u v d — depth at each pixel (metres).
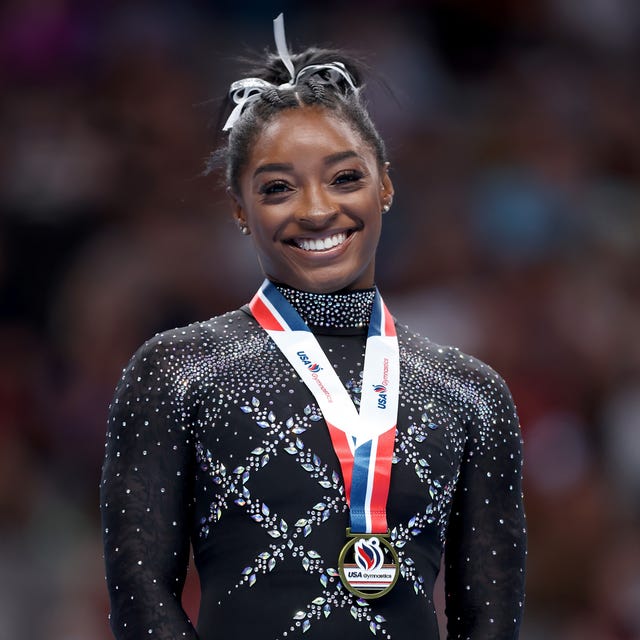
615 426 30.16
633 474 29.47
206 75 35.09
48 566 26.00
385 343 10.70
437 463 10.24
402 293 32.09
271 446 9.95
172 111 34.19
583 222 34.16
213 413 10.13
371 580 9.70
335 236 10.36
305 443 9.99
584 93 37.47
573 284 32.34
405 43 36.38
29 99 34.03
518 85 37.06
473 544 10.59
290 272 10.48
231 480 9.91
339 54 11.58
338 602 9.67
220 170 12.15
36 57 34.44
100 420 28.25
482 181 34.28
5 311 31.44
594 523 28.02
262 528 9.80
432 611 10.09
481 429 10.75
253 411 10.09
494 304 31.64
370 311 10.93
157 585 9.79
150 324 30.09
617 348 31.61
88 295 30.31
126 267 30.88
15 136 33.44
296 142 10.26
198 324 10.71
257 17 36.28
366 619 9.67
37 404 28.83
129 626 9.70
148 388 10.23
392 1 37.09
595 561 27.53
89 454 28.00
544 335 31.19
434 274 32.47
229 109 11.53
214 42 35.72
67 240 32.28
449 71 37.00
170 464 10.09
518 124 35.97
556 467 28.97
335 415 10.11
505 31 37.75
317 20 36.41
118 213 32.84
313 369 10.33
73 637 24.73
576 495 28.41
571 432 29.62
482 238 33.16
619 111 37.47
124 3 35.50
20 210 32.44
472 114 35.94
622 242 34.12
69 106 34.03
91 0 35.16
